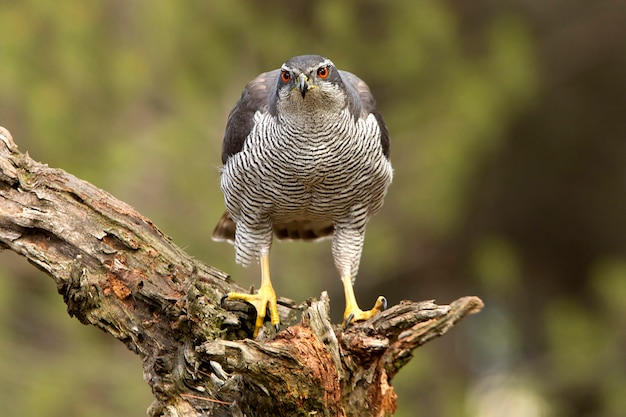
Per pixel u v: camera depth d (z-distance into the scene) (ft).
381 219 50.83
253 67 47.26
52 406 41.93
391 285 63.62
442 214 49.24
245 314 26.08
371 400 23.84
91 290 24.38
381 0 48.70
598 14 63.77
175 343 24.39
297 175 27.78
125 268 24.71
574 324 55.06
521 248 68.44
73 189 25.25
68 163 43.16
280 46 47.21
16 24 44.34
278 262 45.78
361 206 29.40
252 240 29.84
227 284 26.23
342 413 22.85
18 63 43.93
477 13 60.18
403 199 49.08
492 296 65.41
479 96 47.34
